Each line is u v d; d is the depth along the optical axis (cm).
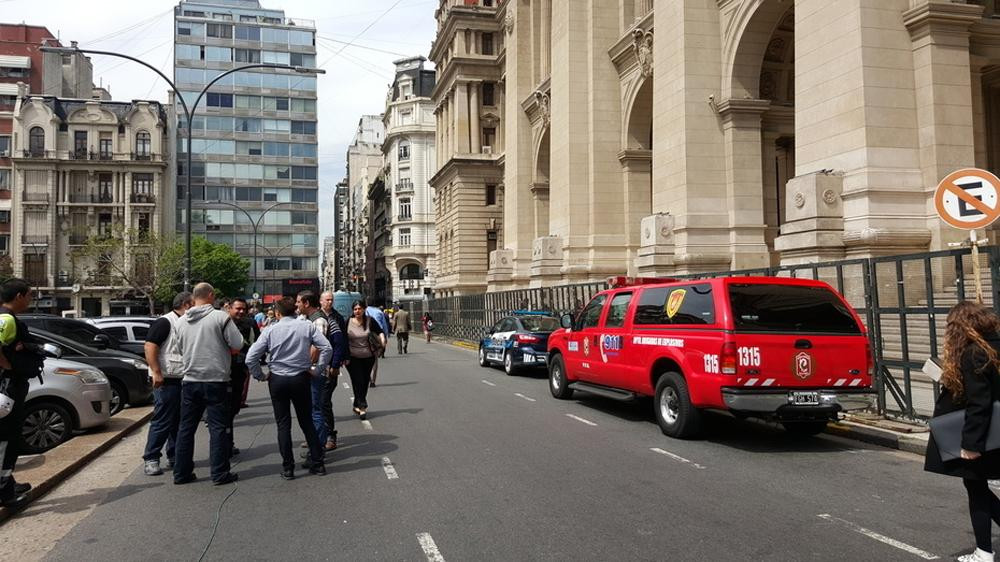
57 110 5922
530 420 1034
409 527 530
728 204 2133
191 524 555
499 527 525
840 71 1520
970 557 432
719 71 2159
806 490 624
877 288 936
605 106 3141
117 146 6009
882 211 1429
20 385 594
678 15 2178
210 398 689
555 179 3378
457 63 5259
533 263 3388
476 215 5291
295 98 8531
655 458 765
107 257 4884
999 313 727
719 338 787
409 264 8169
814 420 833
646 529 514
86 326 1432
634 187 3073
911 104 1470
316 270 8450
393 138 8212
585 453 793
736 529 512
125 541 518
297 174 8462
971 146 1450
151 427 753
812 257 1490
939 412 447
